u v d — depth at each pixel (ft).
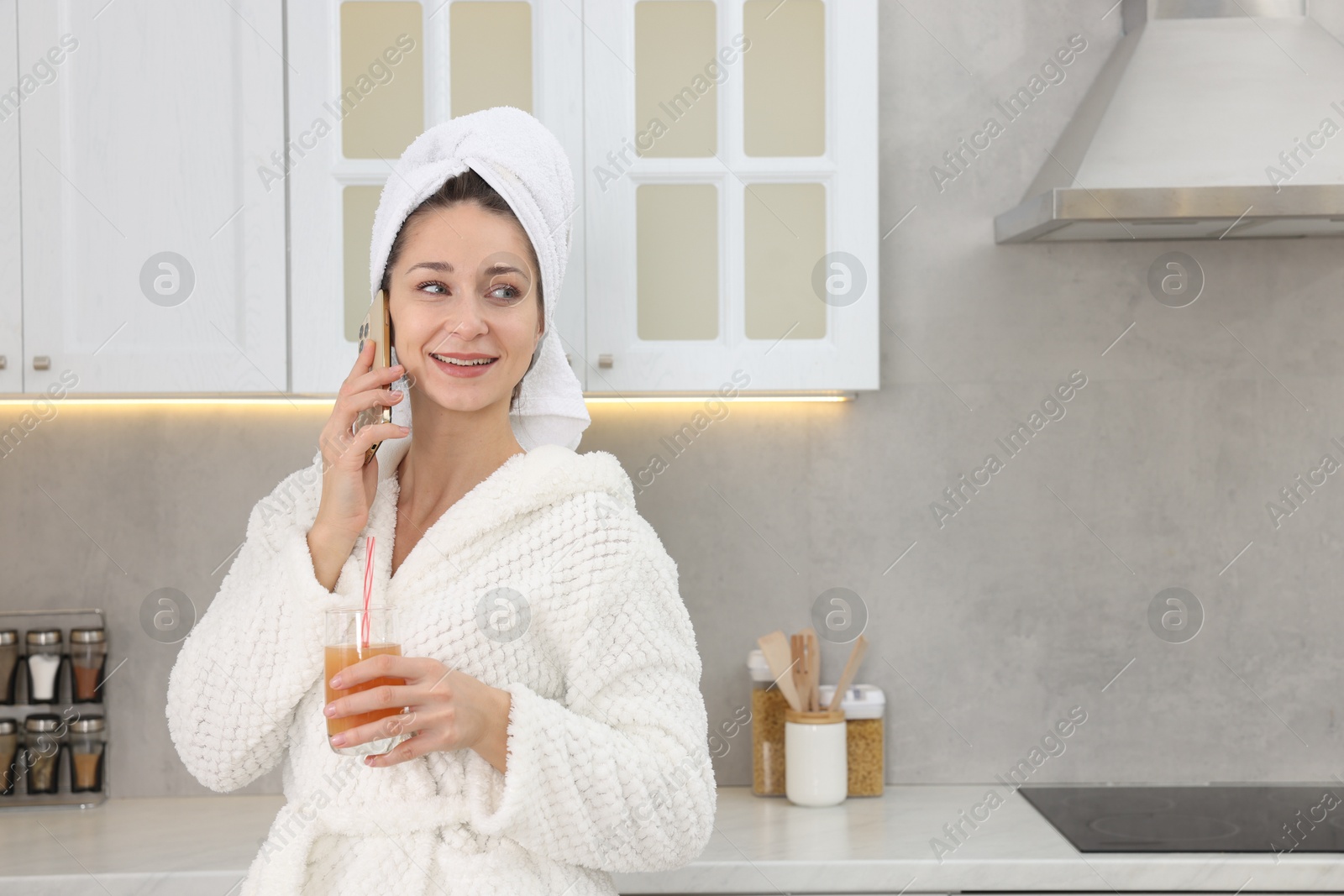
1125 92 6.00
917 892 5.22
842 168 5.86
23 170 5.63
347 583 3.60
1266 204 5.34
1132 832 5.65
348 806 3.41
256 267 5.68
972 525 6.70
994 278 6.70
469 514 3.60
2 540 6.55
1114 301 6.69
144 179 5.65
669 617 3.71
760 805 6.22
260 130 5.68
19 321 5.62
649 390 5.83
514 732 3.18
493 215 3.61
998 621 6.70
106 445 6.58
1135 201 5.44
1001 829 5.75
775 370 5.86
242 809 6.30
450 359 3.59
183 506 6.59
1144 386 6.70
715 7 5.84
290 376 5.72
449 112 5.74
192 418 6.60
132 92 5.65
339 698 3.16
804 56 5.87
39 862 5.30
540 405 4.11
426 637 3.46
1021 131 6.67
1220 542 6.69
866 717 6.38
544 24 5.75
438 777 3.44
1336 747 6.66
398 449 4.00
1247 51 5.99
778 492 6.70
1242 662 6.67
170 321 5.66
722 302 5.86
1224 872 5.20
